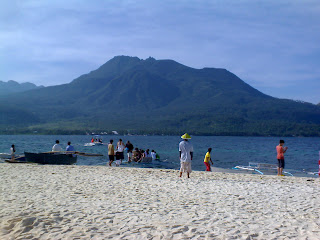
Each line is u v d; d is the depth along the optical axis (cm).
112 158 2298
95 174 1520
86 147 6925
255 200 937
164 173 1677
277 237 590
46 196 923
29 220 642
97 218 694
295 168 3469
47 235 578
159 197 950
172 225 648
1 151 5119
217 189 1123
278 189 1157
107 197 931
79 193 985
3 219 664
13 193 962
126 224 651
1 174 1436
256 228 645
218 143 12294
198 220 693
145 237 577
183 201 898
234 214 755
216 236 588
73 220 671
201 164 3644
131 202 866
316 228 651
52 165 2036
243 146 9856
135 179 1348
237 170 2302
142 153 2844
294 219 720
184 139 1472
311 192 1102
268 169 2381
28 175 1411
